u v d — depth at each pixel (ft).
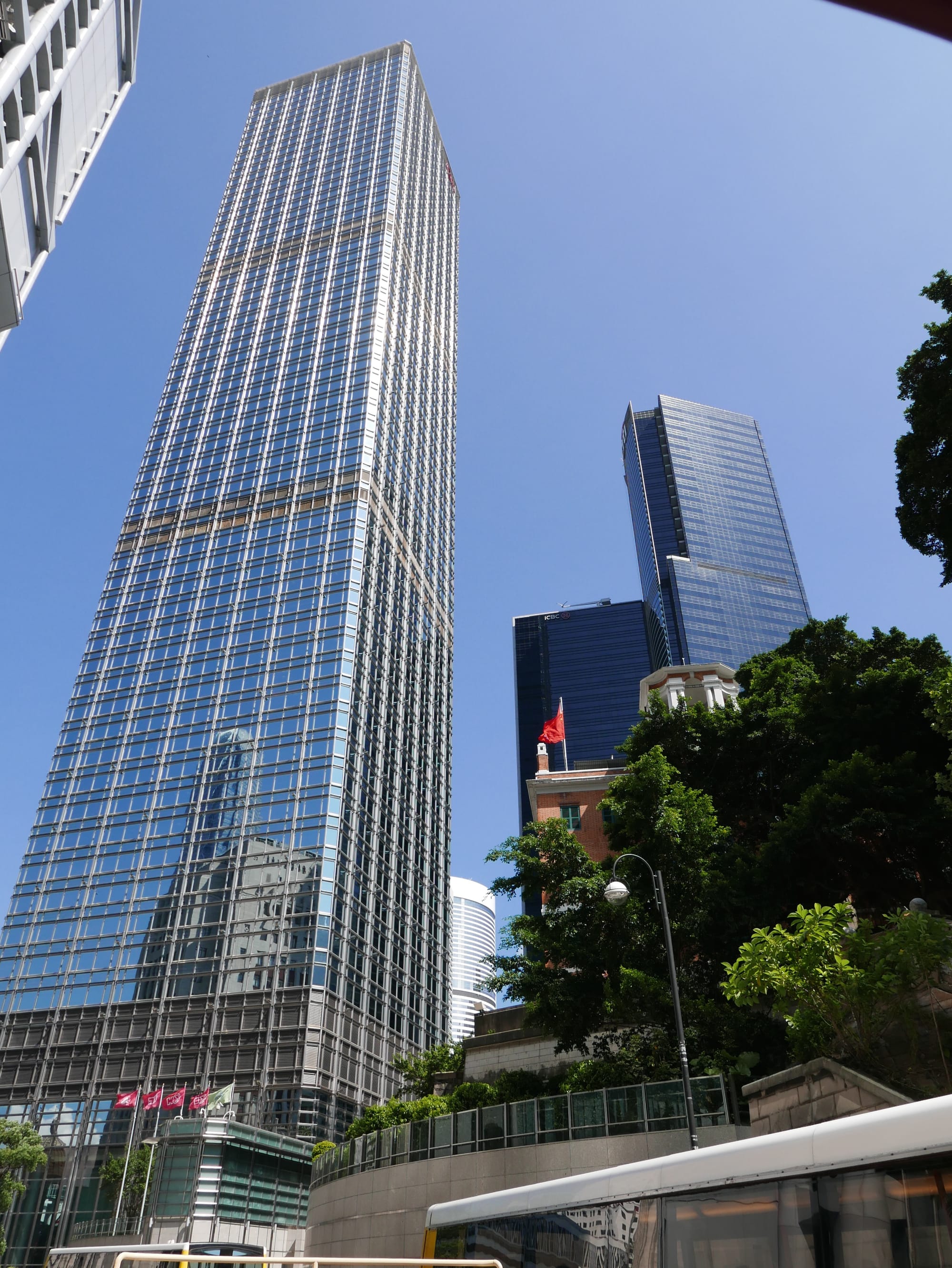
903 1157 27.96
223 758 309.01
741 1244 32.04
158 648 344.90
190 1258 34.88
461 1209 48.42
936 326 96.84
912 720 104.37
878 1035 58.80
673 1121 75.41
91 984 281.74
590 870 102.37
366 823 310.24
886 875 97.76
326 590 334.65
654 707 129.08
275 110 559.79
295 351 417.49
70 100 90.74
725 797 124.57
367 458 366.43
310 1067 249.14
